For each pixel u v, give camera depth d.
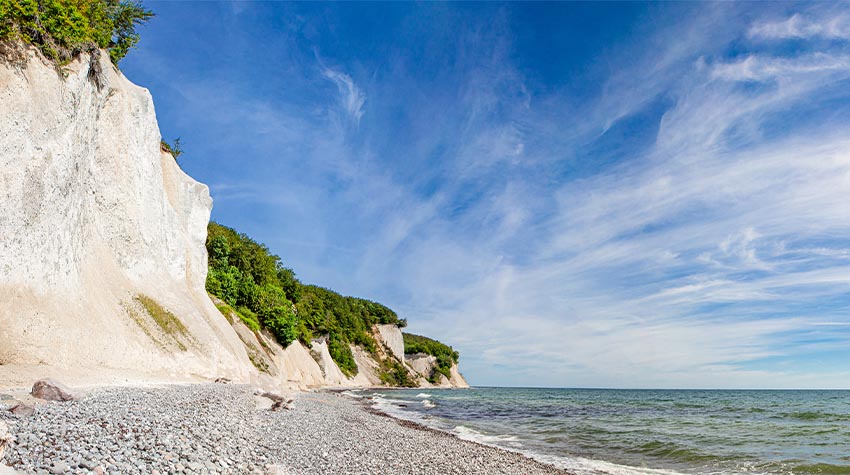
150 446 9.76
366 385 110.69
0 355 15.91
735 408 57.28
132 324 25.64
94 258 25.30
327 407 33.16
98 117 27.39
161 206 35.44
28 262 18.25
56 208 20.22
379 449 17.61
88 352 20.27
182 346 29.23
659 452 21.56
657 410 51.88
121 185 29.89
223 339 37.62
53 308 19.05
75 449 8.40
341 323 125.50
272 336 57.62
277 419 19.94
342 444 17.28
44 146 19.62
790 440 25.70
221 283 52.28
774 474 16.97
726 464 18.83
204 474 9.26
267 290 63.53
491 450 20.69
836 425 34.25
